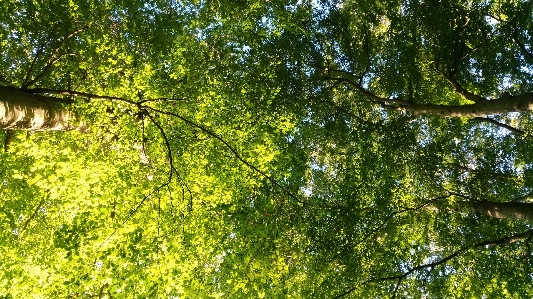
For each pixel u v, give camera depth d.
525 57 12.45
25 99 7.09
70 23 9.42
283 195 10.45
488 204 11.12
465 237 11.66
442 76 13.28
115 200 7.56
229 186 9.02
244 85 10.63
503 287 9.85
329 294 10.09
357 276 10.38
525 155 13.19
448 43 12.62
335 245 10.48
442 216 11.95
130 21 10.04
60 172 7.76
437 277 10.66
